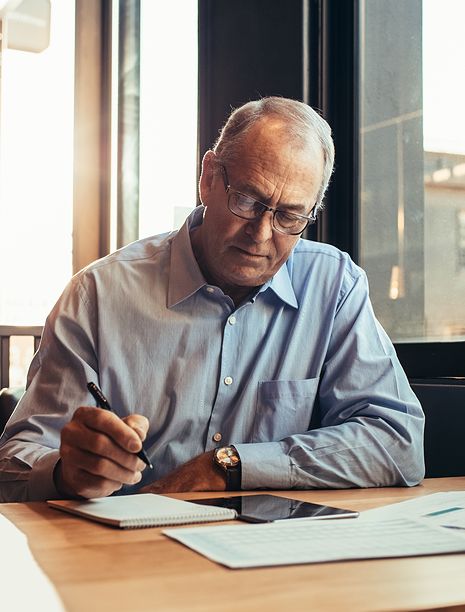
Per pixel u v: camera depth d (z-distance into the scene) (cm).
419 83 219
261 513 102
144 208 348
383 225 229
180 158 319
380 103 229
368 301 171
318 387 164
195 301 157
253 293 159
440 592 69
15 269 362
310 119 147
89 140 363
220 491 131
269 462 134
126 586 69
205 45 264
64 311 155
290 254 163
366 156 233
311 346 164
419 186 220
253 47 247
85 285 157
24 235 364
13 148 363
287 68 237
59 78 365
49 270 366
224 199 146
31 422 144
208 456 134
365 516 102
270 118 144
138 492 130
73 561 77
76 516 101
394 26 225
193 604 64
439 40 213
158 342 155
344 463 139
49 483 117
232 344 158
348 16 232
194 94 311
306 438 141
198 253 160
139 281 158
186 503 107
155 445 154
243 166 142
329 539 87
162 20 334
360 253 235
